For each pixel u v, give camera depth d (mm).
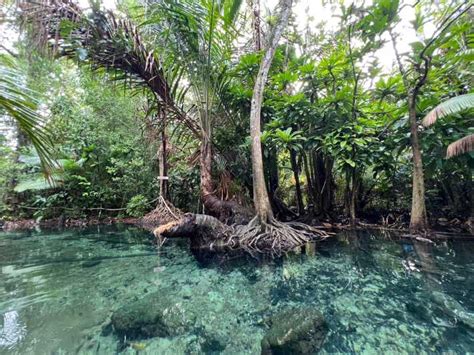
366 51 5188
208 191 4934
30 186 6766
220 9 4098
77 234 5676
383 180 6410
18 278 2768
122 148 7891
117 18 4008
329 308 1965
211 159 5184
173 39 4297
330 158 6070
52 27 3082
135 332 1676
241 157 5855
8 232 6039
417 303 1965
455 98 3561
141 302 2117
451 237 4258
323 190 6332
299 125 5602
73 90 8125
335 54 5223
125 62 4242
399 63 4719
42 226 6961
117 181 7957
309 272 2828
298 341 1477
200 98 4965
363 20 4625
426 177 4852
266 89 5746
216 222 4203
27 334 1652
